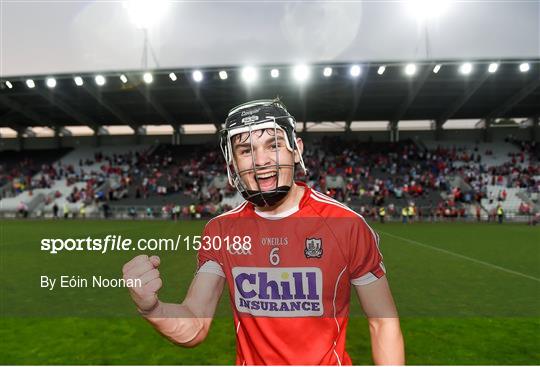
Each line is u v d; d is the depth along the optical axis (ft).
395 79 90.79
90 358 12.10
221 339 13.65
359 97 100.99
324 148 127.34
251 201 4.84
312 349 4.93
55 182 116.47
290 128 4.78
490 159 118.62
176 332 4.87
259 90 99.14
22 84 93.45
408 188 99.04
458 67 82.58
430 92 101.14
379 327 4.92
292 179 4.80
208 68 79.00
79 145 140.97
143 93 99.71
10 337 13.89
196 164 122.01
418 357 12.17
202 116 124.57
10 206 104.58
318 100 106.93
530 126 127.24
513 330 14.64
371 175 111.86
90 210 99.81
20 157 135.54
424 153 121.08
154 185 109.81
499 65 79.51
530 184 99.96
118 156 131.95
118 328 14.82
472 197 94.94
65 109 112.06
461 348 12.89
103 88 96.53
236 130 4.70
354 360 11.97
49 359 12.03
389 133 133.08
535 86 92.68
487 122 127.13
